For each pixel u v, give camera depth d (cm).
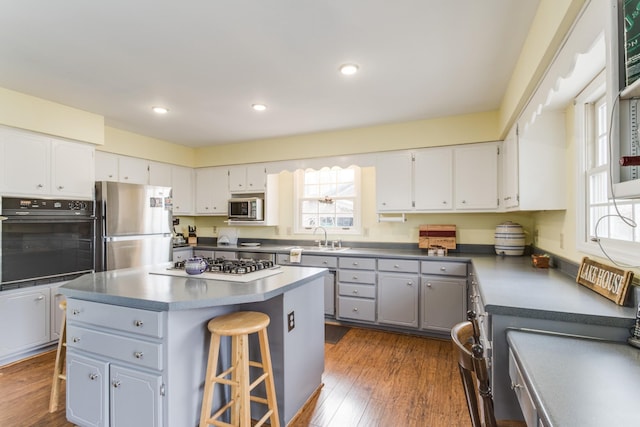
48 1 164
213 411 190
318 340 241
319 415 209
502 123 303
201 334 179
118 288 184
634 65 86
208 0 164
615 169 92
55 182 310
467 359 98
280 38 200
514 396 144
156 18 179
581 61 161
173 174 471
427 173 365
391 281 356
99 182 344
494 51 215
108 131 382
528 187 238
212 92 284
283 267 254
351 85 269
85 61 228
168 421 159
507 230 337
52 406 212
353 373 265
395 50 214
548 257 258
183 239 512
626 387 88
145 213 378
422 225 394
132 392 167
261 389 204
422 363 282
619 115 91
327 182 464
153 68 239
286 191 484
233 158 475
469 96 294
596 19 119
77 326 186
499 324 147
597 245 178
